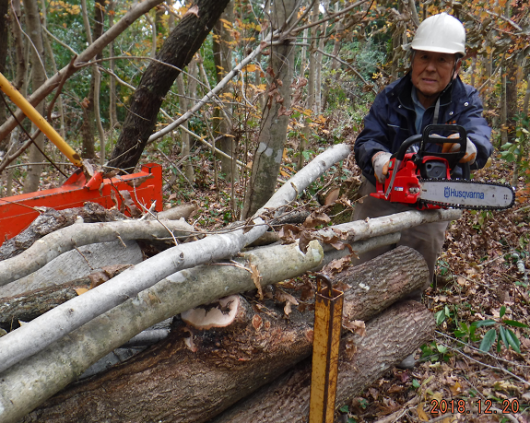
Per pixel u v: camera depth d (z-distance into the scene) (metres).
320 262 2.10
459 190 2.27
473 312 3.23
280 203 2.34
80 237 1.79
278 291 2.00
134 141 3.77
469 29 3.74
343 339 2.21
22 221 2.23
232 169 3.69
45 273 1.90
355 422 2.33
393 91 2.66
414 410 2.35
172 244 2.14
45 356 1.33
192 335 1.75
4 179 5.32
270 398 1.96
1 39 3.46
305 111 4.56
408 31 4.52
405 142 2.28
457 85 2.58
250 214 3.33
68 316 1.29
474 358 2.79
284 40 2.90
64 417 1.47
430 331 2.63
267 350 1.79
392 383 2.63
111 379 1.61
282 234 1.94
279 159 3.20
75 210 2.14
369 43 9.63
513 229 4.59
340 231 2.23
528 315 3.29
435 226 2.87
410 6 3.82
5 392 1.20
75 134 8.68
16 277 1.62
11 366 1.27
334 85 9.76
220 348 1.72
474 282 3.53
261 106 4.38
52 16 10.05
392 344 2.38
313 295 2.08
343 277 2.39
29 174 3.54
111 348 1.48
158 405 1.62
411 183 2.40
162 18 6.31
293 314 2.03
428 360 2.80
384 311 2.57
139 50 8.92
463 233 4.36
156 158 6.27
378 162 2.52
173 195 4.90
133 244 2.17
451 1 3.64
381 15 3.48
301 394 1.99
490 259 4.16
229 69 5.43
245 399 2.00
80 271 2.00
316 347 1.57
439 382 2.54
